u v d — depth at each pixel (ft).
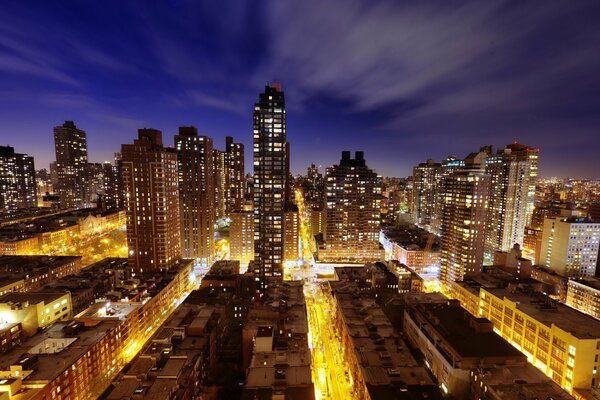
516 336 456.45
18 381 292.81
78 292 537.24
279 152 629.10
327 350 497.46
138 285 561.43
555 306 452.35
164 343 366.43
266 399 277.64
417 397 290.97
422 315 458.91
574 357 358.84
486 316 527.81
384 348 374.63
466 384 339.16
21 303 434.30
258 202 636.48
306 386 293.64
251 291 648.38
